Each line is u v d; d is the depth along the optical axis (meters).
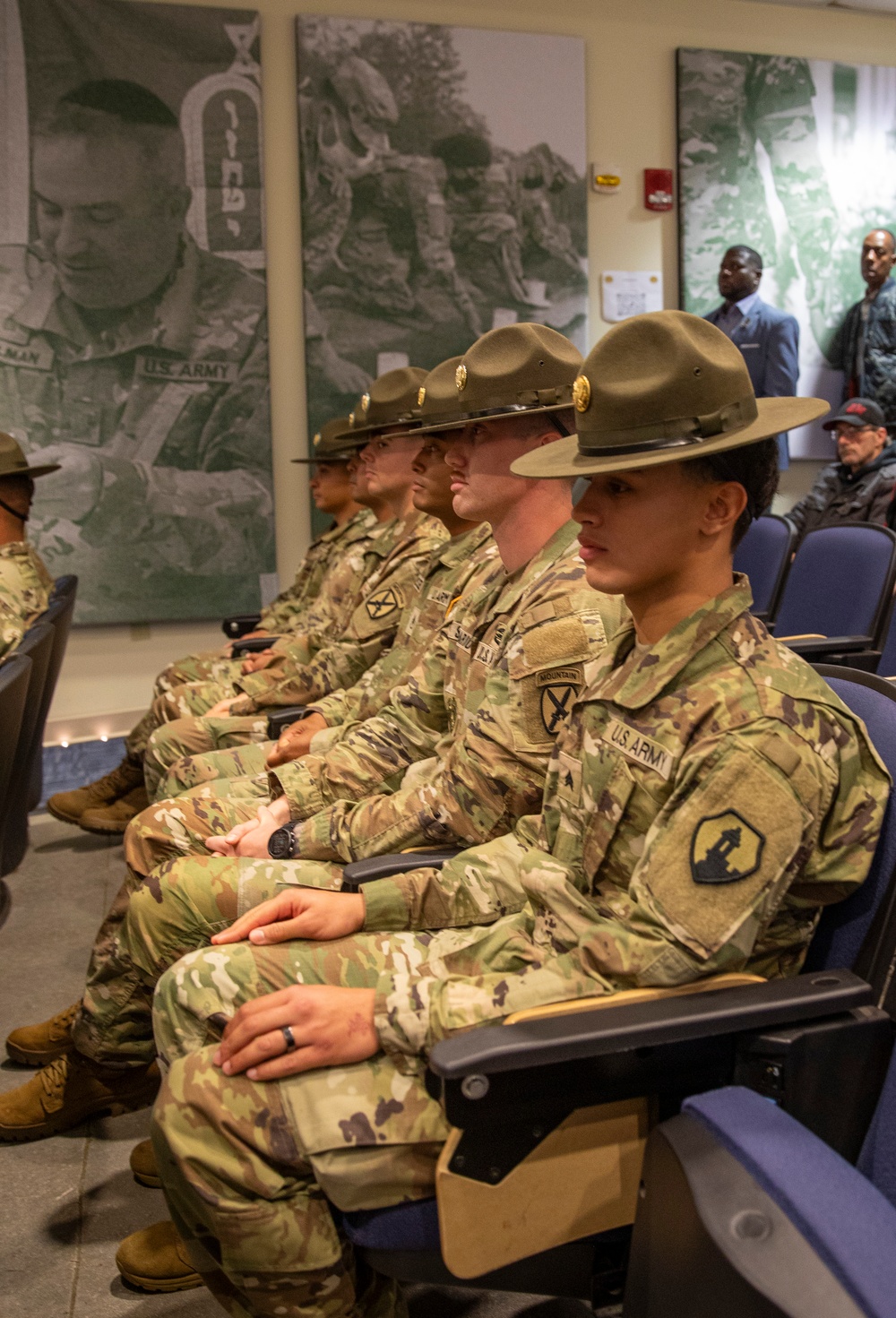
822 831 1.05
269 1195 1.05
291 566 4.84
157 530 4.62
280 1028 1.07
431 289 4.82
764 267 5.23
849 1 5.14
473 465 1.57
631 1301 0.84
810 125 5.20
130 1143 1.90
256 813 1.86
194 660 3.33
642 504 1.08
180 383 4.59
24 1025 2.26
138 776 3.42
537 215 4.90
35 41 4.31
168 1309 1.49
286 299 4.74
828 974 1.01
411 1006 1.07
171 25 4.45
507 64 4.80
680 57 5.00
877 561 3.01
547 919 1.16
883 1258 0.68
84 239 4.44
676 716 1.07
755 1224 0.71
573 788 1.19
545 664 1.40
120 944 1.71
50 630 2.35
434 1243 1.05
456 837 1.51
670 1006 0.95
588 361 1.11
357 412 2.86
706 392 1.06
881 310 5.16
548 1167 0.99
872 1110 0.98
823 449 5.34
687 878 0.99
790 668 1.07
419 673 1.79
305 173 4.64
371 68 4.65
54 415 4.47
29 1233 1.65
